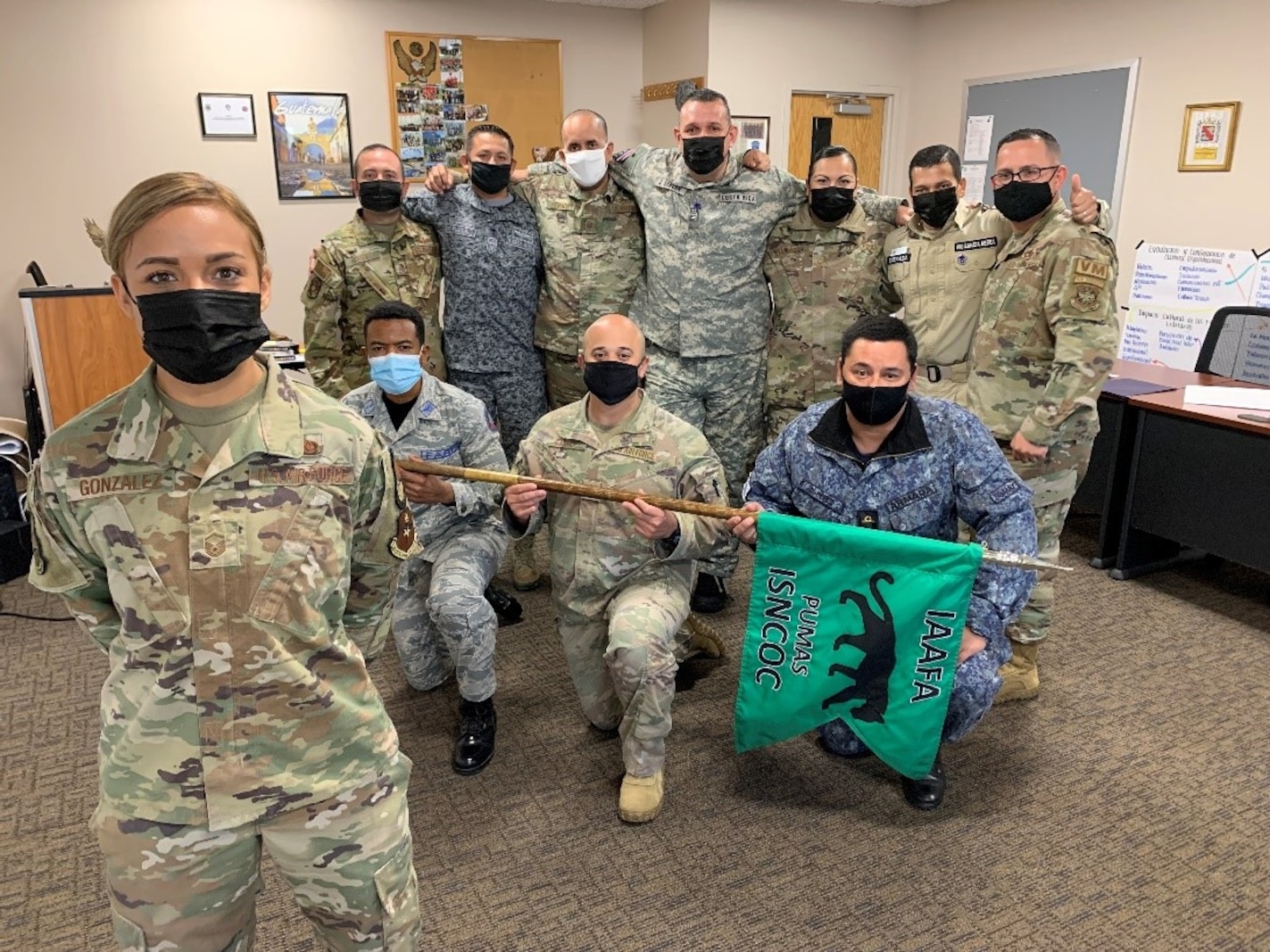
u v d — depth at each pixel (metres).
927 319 2.85
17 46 4.30
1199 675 2.78
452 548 2.49
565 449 2.29
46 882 1.96
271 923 1.84
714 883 1.95
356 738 1.21
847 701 2.11
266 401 1.13
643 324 3.27
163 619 1.08
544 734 2.49
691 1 5.36
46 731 2.52
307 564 1.13
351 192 5.12
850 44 5.82
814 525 2.03
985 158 5.77
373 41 5.00
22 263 4.53
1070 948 1.77
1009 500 2.11
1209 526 3.22
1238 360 3.82
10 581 3.46
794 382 3.25
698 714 2.59
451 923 1.84
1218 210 4.66
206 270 1.04
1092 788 2.25
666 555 2.19
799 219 3.12
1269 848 2.04
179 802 1.12
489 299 3.30
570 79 5.63
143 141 4.62
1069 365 2.42
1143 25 4.82
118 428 1.08
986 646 2.09
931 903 1.89
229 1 4.64
